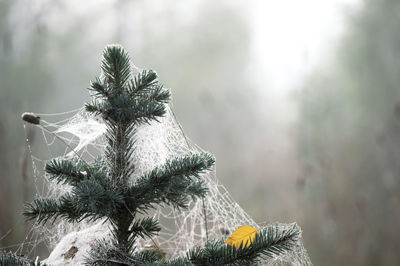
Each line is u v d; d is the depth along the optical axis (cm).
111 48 113
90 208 111
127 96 113
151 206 114
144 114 114
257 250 112
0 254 110
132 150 116
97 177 112
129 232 114
